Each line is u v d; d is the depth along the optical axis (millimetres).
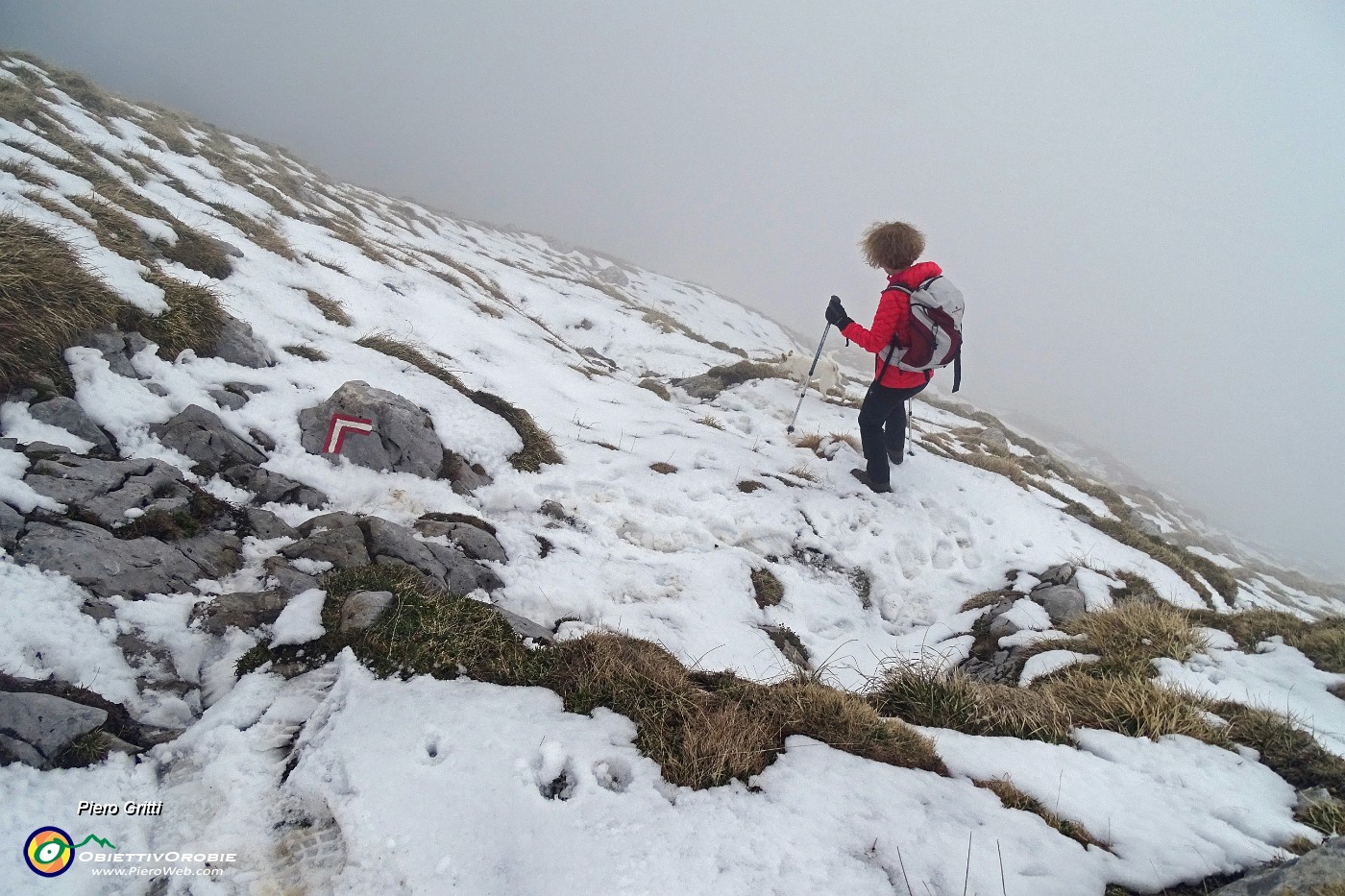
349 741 3967
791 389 15883
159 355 7477
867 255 8703
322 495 7090
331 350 9828
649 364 22734
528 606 6555
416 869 3303
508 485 8617
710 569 8156
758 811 3748
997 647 7504
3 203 7789
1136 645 6438
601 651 5043
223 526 6023
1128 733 4941
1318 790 4160
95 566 4766
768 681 6113
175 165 16969
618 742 4223
